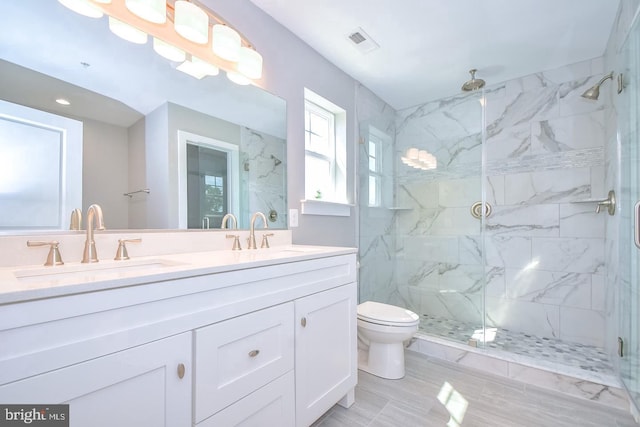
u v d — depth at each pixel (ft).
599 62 7.15
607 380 5.25
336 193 7.86
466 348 6.70
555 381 5.55
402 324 5.66
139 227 4.06
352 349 4.99
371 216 8.73
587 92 6.67
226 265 3.04
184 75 4.60
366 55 7.05
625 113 5.10
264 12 5.63
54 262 3.15
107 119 3.82
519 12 5.54
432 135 8.87
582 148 7.39
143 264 3.67
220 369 2.98
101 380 2.20
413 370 6.33
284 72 6.06
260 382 3.38
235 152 5.25
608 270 6.67
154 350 2.49
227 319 3.07
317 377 4.23
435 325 8.18
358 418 4.69
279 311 3.65
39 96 3.31
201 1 4.64
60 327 2.03
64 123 3.48
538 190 7.97
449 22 5.84
